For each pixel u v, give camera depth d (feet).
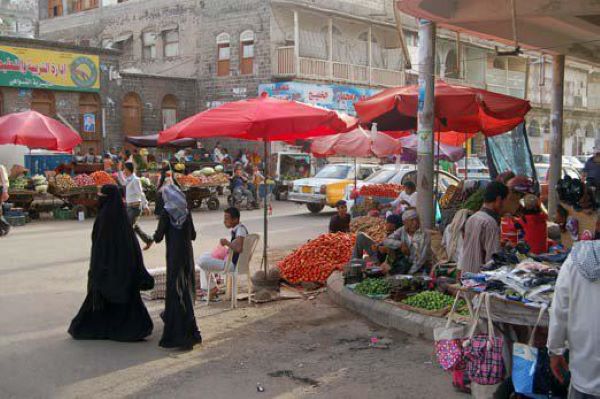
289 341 22.45
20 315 25.63
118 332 22.30
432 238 28.81
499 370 15.08
